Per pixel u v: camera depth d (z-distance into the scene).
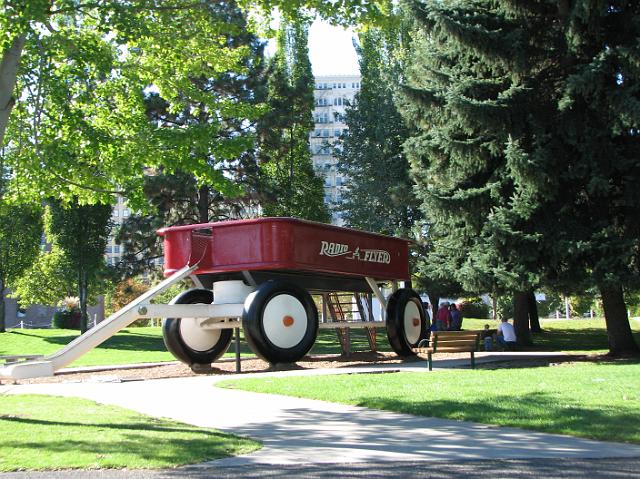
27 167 14.13
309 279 17.59
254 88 34.41
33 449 6.68
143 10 12.71
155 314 14.84
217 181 15.97
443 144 21.16
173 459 6.30
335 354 22.27
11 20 10.48
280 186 38.94
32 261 38.69
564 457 6.35
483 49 19.81
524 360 18.28
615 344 20.11
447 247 23.55
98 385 13.09
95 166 15.31
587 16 18.19
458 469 5.92
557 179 18.98
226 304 15.56
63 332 36.19
